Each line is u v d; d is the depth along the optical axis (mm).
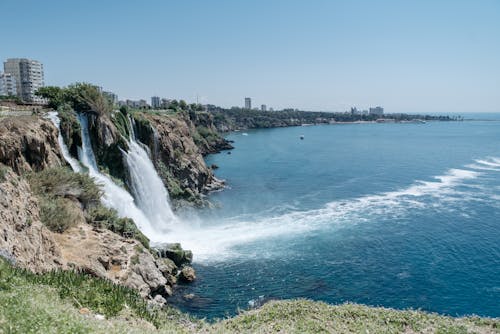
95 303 17047
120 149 52344
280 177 90250
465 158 120312
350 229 50312
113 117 54969
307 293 33562
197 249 43438
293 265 39125
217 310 30547
